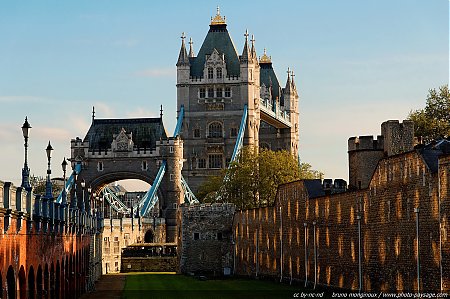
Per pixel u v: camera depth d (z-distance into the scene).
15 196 63.59
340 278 106.56
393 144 108.62
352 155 117.94
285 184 136.00
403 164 85.06
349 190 106.25
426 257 79.06
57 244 87.25
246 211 166.12
